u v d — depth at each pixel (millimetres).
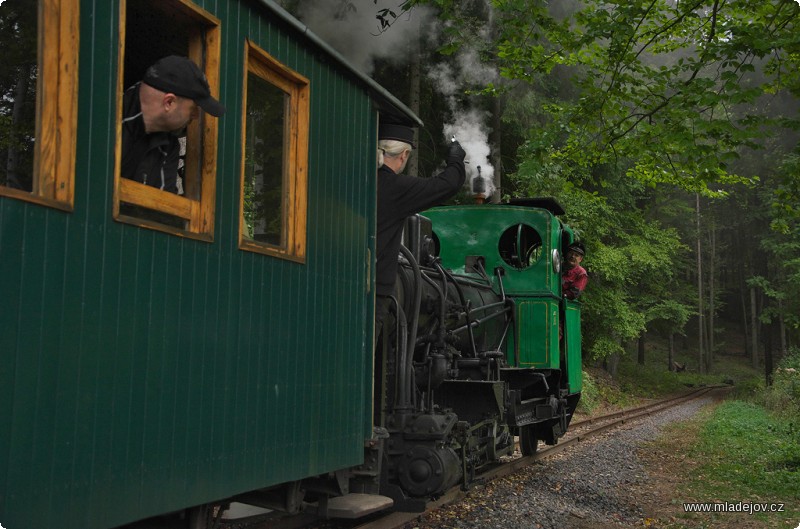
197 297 3172
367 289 4828
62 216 2502
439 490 5598
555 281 9367
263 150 3920
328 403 4297
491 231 9125
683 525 6746
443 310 6633
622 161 21031
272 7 3602
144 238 2867
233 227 3426
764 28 7496
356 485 5090
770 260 31781
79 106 2576
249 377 3543
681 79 8461
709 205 41406
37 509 2404
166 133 3201
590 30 8062
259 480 3611
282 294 3836
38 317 2408
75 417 2549
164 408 2971
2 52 3150
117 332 2732
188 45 3463
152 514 2904
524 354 8922
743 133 7484
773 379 25391
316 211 4176
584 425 15344
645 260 22844
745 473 9648
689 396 29984
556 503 7250
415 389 6121
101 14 2670
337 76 4430
